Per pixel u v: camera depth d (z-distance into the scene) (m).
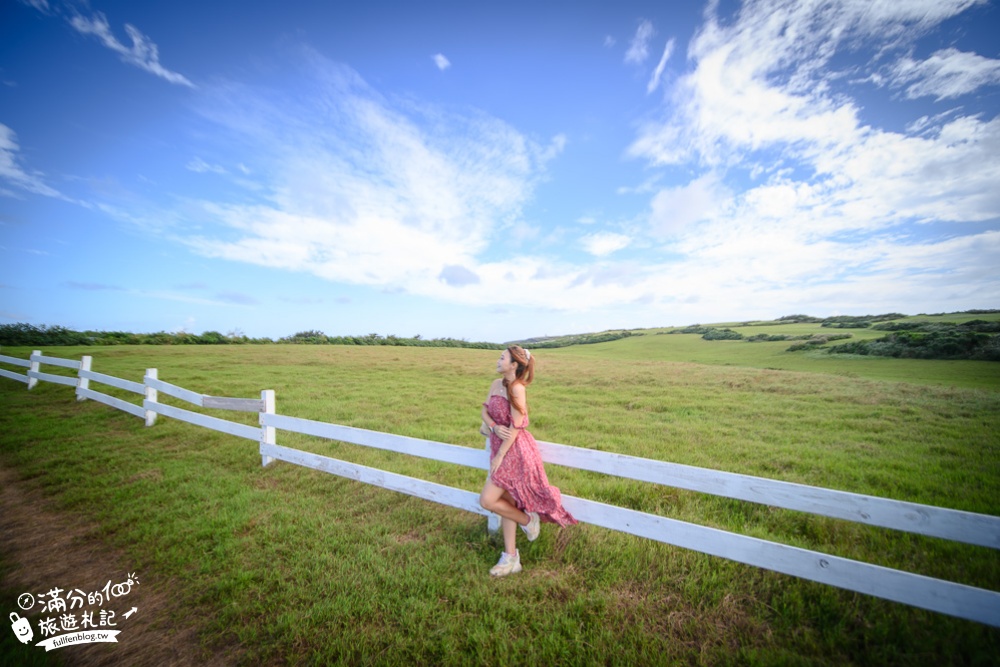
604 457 3.50
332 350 28.19
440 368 20.00
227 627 3.12
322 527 4.54
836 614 2.99
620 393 13.63
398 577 3.56
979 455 6.77
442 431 8.53
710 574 3.46
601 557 3.74
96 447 7.67
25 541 4.50
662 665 2.58
